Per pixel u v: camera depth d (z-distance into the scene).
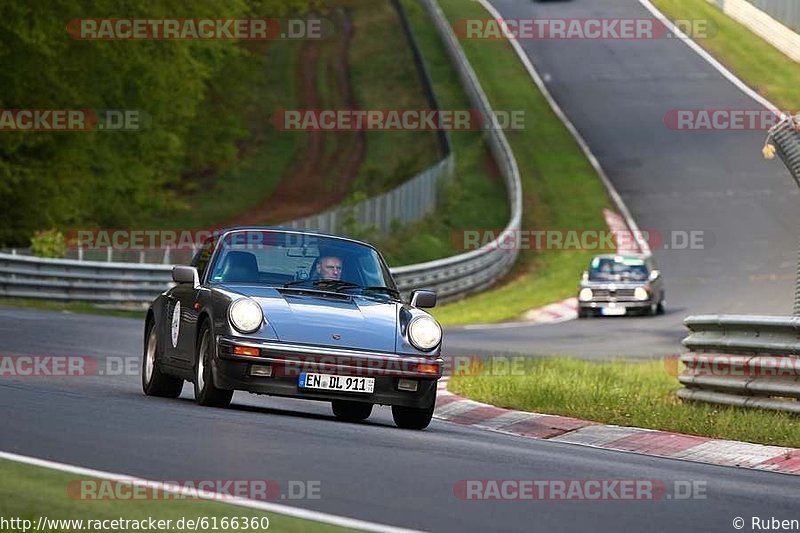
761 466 38.28
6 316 80.38
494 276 149.88
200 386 41.62
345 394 40.22
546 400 49.88
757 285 136.62
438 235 169.62
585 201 183.00
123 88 171.50
